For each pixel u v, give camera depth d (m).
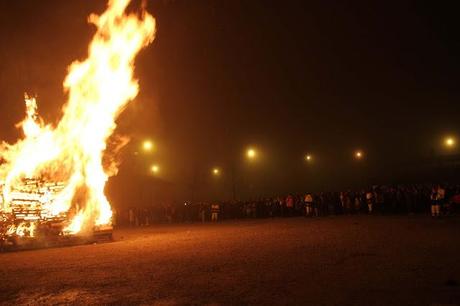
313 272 11.41
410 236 17.41
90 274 12.96
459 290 8.91
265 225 27.14
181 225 33.50
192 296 9.55
